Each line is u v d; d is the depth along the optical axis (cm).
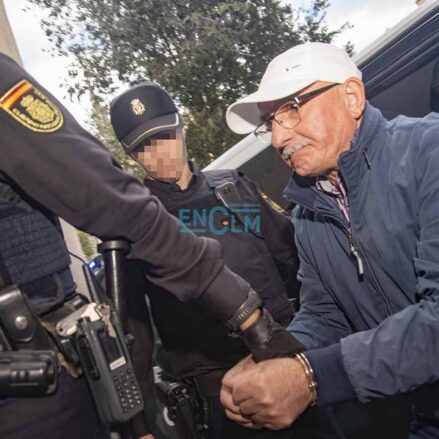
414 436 147
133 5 962
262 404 110
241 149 273
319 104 131
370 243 129
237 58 986
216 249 97
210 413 181
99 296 93
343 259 144
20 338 79
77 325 84
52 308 88
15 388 76
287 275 211
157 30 970
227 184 194
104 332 86
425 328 103
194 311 172
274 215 200
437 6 169
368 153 127
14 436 79
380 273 132
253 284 188
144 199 88
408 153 121
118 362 85
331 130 131
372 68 202
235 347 174
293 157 137
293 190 147
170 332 182
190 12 958
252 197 196
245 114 164
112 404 83
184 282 91
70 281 96
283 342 105
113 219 84
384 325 111
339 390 111
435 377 104
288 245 199
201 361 179
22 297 80
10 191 84
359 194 129
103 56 1023
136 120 177
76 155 81
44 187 80
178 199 188
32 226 86
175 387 193
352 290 144
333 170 137
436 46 182
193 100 992
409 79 205
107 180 84
